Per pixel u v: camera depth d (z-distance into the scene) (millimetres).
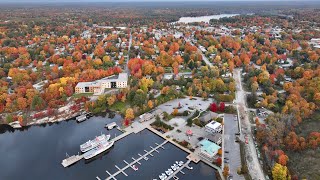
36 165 188875
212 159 185875
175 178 172125
